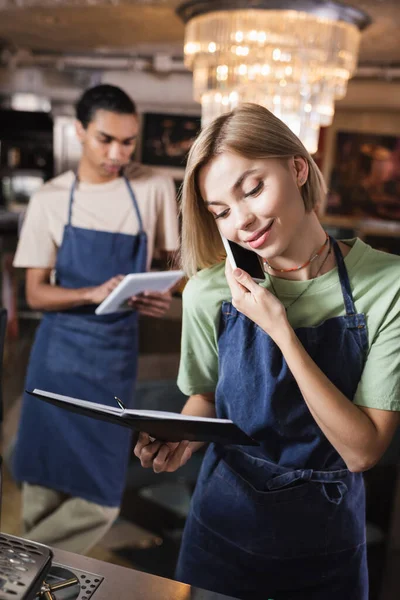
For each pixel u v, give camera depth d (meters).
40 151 8.62
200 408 1.52
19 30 5.84
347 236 6.27
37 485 2.45
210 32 4.24
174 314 3.45
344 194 8.06
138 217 2.40
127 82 7.30
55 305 2.32
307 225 1.22
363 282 1.22
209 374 1.45
